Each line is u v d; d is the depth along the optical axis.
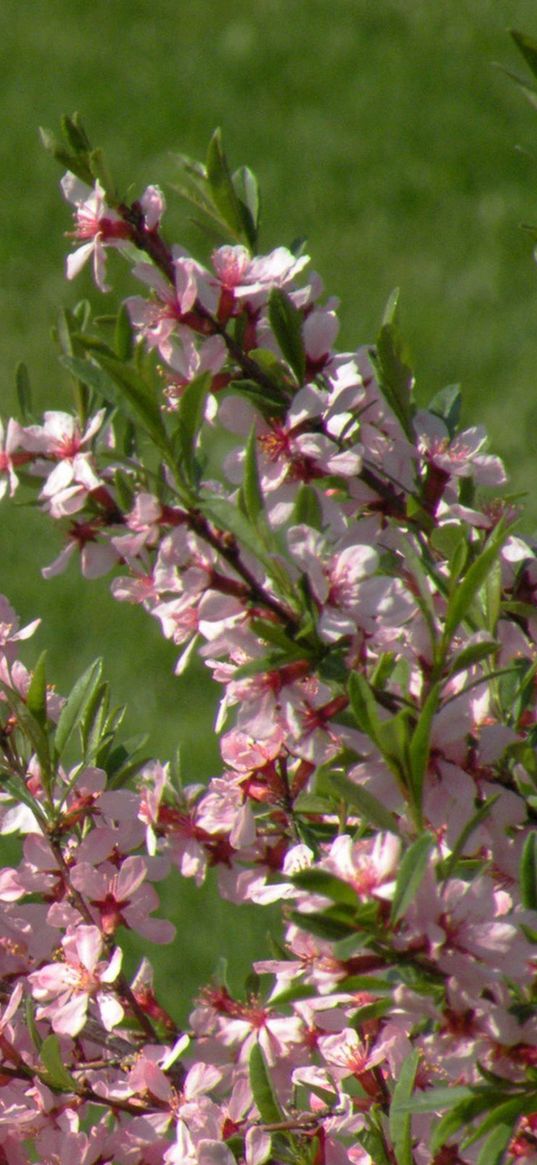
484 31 5.61
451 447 1.72
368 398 1.72
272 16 6.02
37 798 1.75
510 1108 1.63
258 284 1.71
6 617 1.76
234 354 1.71
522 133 5.05
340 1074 1.71
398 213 4.82
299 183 5.07
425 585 1.64
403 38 5.71
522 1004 1.64
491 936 1.62
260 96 5.56
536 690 1.70
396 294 1.71
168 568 1.67
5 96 5.91
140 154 5.41
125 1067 1.73
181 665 1.70
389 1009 1.64
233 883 1.75
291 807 1.72
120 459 1.65
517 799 1.66
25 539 3.70
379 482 1.71
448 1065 1.64
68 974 1.71
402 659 1.65
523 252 4.48
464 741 1.65
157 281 1.71
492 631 1.68
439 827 1.65
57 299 4.71
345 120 5.32
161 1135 1.71
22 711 1.71
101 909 1.73
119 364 1.65
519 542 1.71
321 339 1.71
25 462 1.71
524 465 3.70
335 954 1.60
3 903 1.75
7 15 6.49
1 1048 1.72
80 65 5.99
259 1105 1.69
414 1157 1.69
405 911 1.61
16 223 5.11
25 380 1.76
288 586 1.65
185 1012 2.53
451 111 5.23
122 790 1.74
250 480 1.63
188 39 6.02
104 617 3.47
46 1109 1.71
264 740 1.67
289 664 1.65
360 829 1.67
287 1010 1.73
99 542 1.72
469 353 4.12
